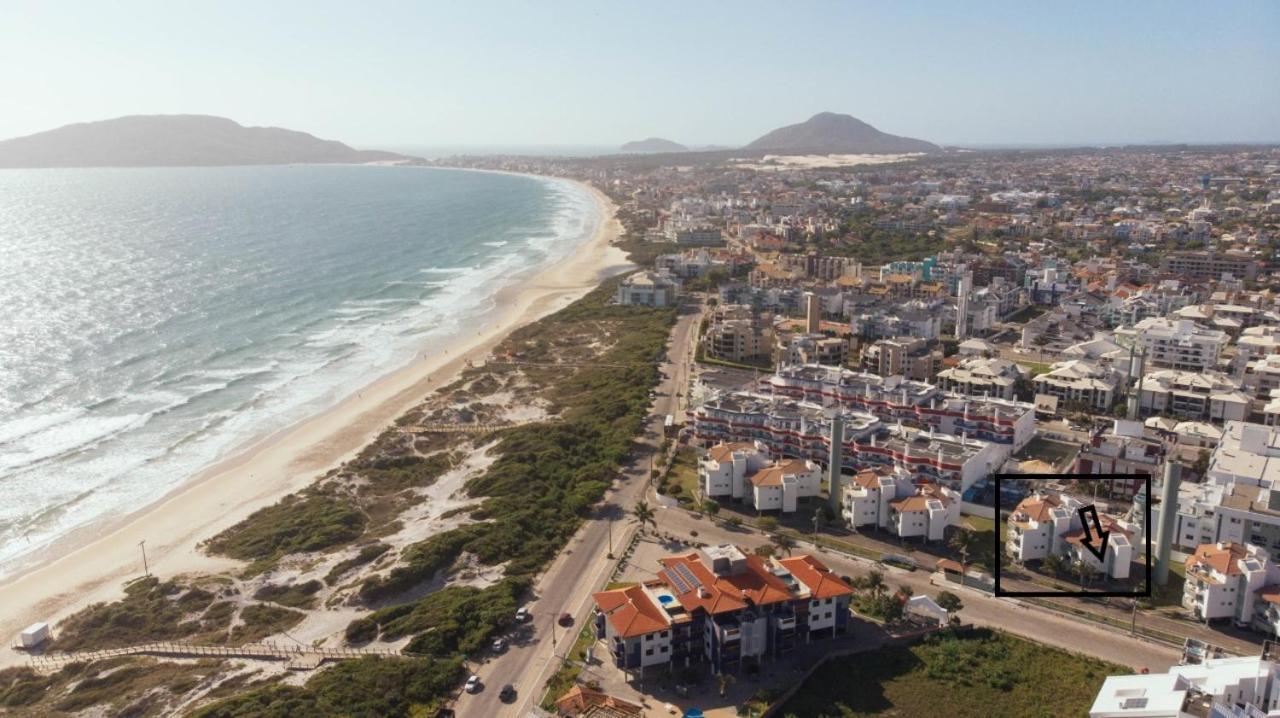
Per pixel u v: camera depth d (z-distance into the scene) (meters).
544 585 170.75
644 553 182.75
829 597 148.25
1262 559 150.75
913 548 183.62
